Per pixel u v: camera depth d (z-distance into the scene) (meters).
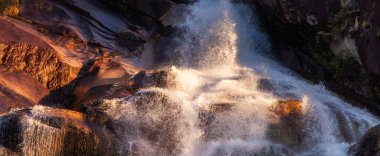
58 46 13.50
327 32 13.29
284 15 13.82
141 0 15.42
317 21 13.24
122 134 10.52
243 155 10.56
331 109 11.79
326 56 13.57
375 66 12.21
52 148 9.90
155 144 10.62
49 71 12.66
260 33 14.97
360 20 12.56
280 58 14.56
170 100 11.07
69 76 12.75
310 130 11.18
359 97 12.83
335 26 13.00
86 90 12.47
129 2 15.49
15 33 13.09
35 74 12.55
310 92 12.70
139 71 13.37
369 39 12.33
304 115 11.31
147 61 14.06
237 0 15.48
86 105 11.17
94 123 10.47
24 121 9.93
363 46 12.52
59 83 12.63
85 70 13.02
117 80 12.75
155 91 11.27
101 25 14.77
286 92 12.47
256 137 10.87
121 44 14.45
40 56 12.78
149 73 12.59
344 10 12.77
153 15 15.35
